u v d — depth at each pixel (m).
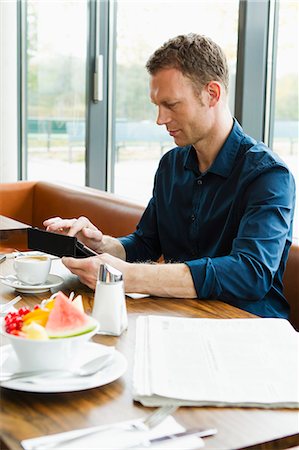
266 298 1.77
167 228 1.99
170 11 3.66
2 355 1.12
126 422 0.94
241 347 1.21
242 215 1.78
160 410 0.98
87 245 1.96
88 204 3.29
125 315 1.33
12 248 2.29
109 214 3.07
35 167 5.15
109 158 4.39
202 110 1.78
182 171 1.96
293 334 1.29
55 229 1.90
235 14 3.08
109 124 4.34
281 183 1.72
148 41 3.88
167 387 1.03
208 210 1.87
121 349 1.23
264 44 2.86
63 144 4.71
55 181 3.98
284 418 0.98
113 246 2.01
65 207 3.54
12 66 4.95
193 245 1.92
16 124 5.06
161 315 1.43
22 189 3.97
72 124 4.57
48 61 4.81
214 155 1.85
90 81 4.26
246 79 2.84
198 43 1.76
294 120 2.80
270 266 1.62
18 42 5.10
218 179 1.84
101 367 1.08
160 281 1.56
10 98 4.97
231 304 1.68
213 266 1.58
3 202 3.92
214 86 1.77
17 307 1.46
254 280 1.59
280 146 2.90
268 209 1.68
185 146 1.88
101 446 0.88
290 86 2.80
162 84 1.77
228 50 3.14
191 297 1.57
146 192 4.02
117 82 4.22
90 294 1.57
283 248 1.70
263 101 2.91
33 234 1.73
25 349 1.03
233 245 1.68
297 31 2.75
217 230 1.86
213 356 1.17
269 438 0.92
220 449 0.89
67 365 1.06
